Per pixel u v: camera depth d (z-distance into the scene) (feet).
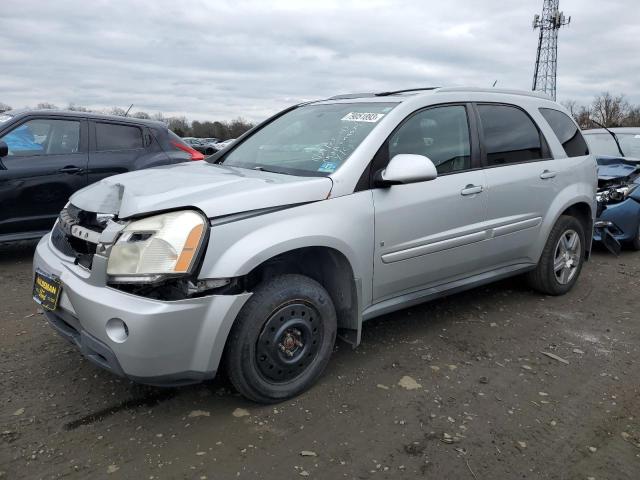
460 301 15.57
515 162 14.15
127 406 9.75
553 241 15.46
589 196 16.34
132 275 8.34
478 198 12.84
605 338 13.30
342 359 11.71
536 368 11.56
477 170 13.06
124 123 22.25
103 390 10.28
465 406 9.96
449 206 12.16
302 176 10.73
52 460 8.21
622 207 21.93
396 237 11.20
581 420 9.60
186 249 8.39
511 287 16.99
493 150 13.60
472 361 11.78
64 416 9.38
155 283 8.31
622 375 11.37
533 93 15.62
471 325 13.80
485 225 13.15
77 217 9.96
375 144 11.06
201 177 10.53
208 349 8.73
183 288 8.59
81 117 21.04
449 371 11.30
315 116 13.25
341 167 10.61
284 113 14.75
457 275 13.09
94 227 9.50
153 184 9.93
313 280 10.06
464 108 13.24
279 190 9.59
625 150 26.61
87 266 9.27
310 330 9.98
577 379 11.14
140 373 8.36
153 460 8.26
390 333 13.15
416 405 9.94
